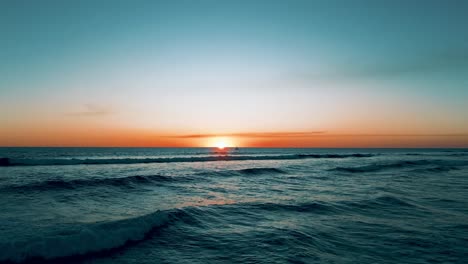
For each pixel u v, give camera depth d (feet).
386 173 88.33
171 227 28.48
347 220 32.24
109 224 26.17
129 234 25.03
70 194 45.44
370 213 35.50
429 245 24.32
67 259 20.39
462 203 41.65
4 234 23.85
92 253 21.56
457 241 25.32
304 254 22.26
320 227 29.45
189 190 53.06
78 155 191.21
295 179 72.64
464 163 131.54
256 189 55.26
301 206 38.96
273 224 30.53
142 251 22.53
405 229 28.84
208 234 26.99
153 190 52.19
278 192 51.70
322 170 96.48
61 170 82.38
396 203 41.16
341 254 22.33
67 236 22.39
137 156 186.29
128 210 35.42
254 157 167.94
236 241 25.14
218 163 126.72
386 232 27.84
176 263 20.39
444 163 131.13
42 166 93.20
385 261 21.03
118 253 21.95
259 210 36.70
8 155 174.60
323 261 20.97
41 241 21.20
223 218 32.68
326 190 54.19
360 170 96.53
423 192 51.52
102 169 89.20
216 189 54.75
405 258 21.59
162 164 114.62
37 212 32.65
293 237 26.16
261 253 22.45
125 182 58.39
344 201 42.45
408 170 98.07
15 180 57.62
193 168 98.43
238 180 69.41
